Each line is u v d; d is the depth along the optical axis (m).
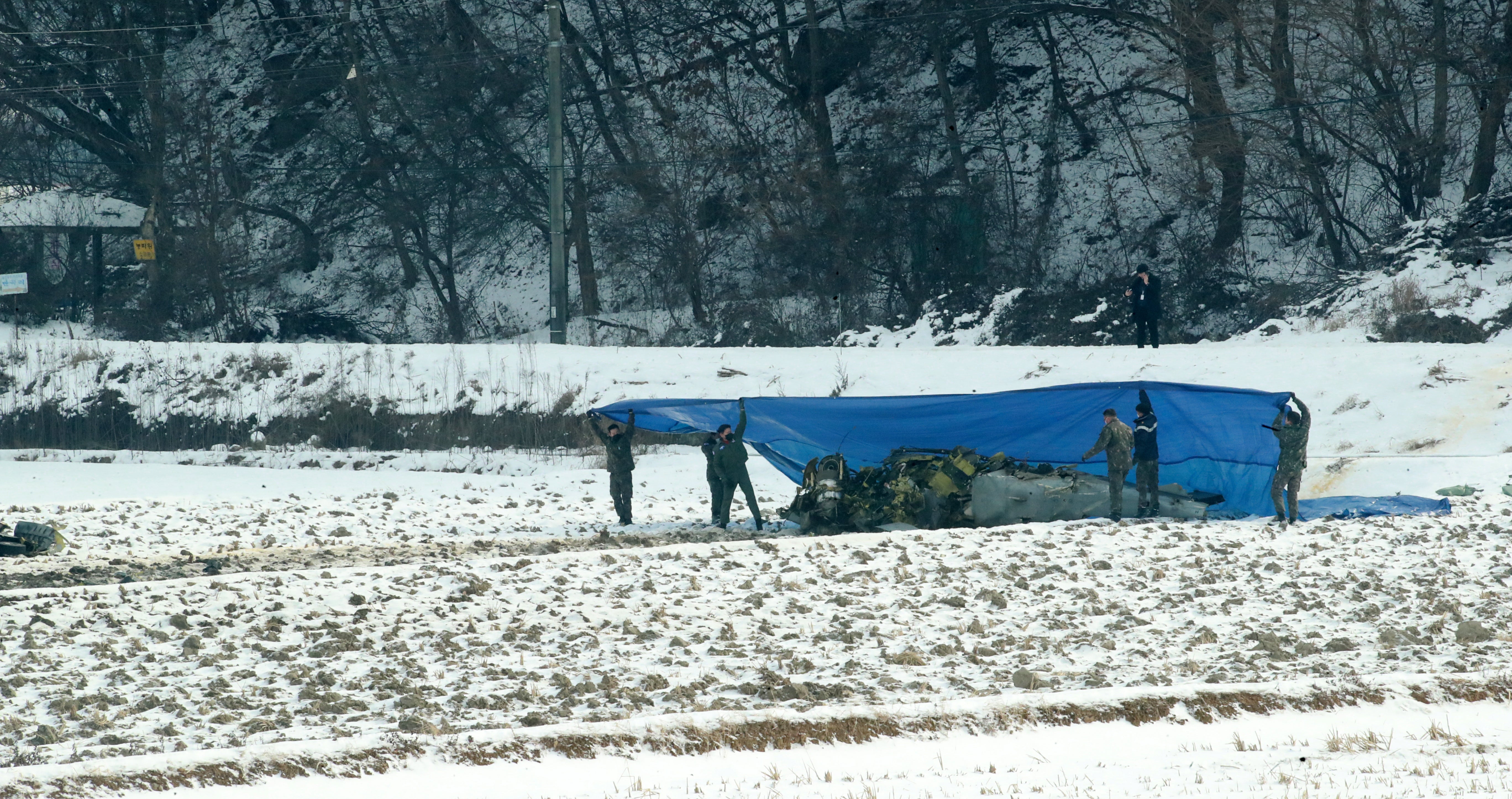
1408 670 24.38
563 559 37.66
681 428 51.25
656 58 133.75
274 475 67.94
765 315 111.75
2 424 85.81
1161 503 46.53
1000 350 78.69
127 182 139.75
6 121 141.50
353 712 22.39
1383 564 35.56
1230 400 46.28
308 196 140.12
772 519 51.12
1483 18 104.38
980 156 120.75
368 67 134.25
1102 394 47.56
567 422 76.81
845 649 26.86
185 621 29.62
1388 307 81.31
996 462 47.81
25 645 27.75
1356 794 16.20
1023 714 21.23
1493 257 85.00
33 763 19.25
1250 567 35.53
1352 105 99.00
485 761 19.14
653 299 123.50
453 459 72.69
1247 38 100.38
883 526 46.38
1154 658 25.77
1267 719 21.55
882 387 76.00
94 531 48.19
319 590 33.28
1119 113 117.62
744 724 20.48
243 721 21.84
